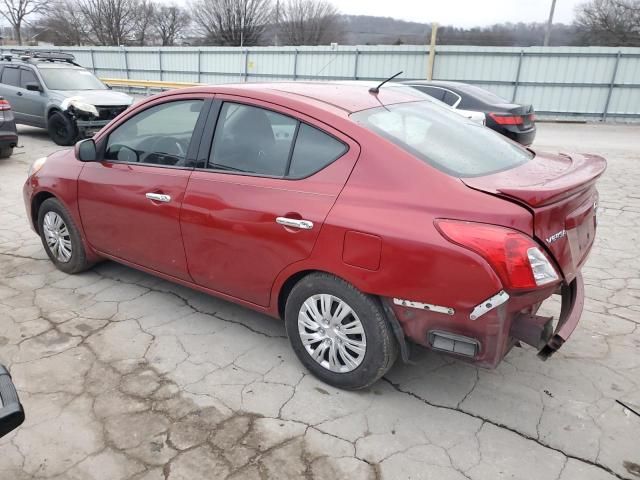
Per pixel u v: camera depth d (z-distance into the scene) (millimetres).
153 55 25031
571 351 3291
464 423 2650
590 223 2814
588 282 4309
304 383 2959
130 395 2840
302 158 2820
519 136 8750
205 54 23578
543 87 18406
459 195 2371
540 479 2301
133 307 3820
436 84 9336
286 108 2914
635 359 3201
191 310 3791
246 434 2559
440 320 2426
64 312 3730
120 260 3922
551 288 2354
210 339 3408
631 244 5234
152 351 3260
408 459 2410
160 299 3953
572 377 3027
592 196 2855
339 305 2736
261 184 2914
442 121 3162
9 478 2305
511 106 8750
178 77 24766
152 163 3504
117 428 2592
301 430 2592
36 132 13047
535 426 2627
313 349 2941
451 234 2301
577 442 2518
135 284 4211
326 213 2629
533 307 2553
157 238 3490
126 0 49438
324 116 2785
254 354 3246
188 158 3285
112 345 3316
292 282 2975
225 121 3158
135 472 2332
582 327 3574
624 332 3510
